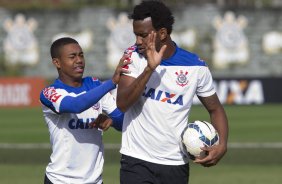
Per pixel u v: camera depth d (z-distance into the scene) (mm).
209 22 82688
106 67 83938
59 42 16734
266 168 34094
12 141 45562
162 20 15227
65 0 90375
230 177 31328
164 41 15484
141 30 15211
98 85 17078
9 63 84750
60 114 16531
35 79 72250
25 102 72312
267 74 82188
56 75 84750
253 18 82312
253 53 82312
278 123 55469
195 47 82625
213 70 82438
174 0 84188
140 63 15391
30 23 85000
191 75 15633
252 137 46812
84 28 84438
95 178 16953
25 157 37906
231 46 82312
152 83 15500
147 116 15594
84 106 15789
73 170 16781
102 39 84000
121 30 83500
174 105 15562
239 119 58656
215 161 15727
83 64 16828
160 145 15625
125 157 15852
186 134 15602
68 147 16719
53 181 16812
